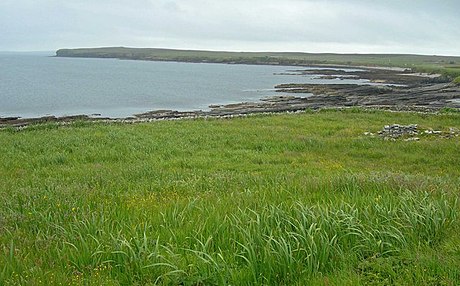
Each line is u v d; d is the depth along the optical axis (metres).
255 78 109.19
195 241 5.49
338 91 65.38
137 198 8.77
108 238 5.55
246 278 4.64
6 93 67.12
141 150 17.88
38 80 96.19
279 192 8.38
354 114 31.19
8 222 6.74
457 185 9.24
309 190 8.84
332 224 5.73
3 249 5.40
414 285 4.55
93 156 16.44
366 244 5.48
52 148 17.81
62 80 97.44
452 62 180.12
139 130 23.47
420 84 81.25
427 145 18.39
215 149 18.41
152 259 4.93
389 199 7.16
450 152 17.19
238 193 8.62
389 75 111.19
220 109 45.53
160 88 79.62
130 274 4.74
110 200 8.38
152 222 6.34
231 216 6.19
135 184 10.93
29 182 11.31
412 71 125.00
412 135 21.50
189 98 62.62
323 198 7.82
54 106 52.84
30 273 4.67
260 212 6.39
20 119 37.34
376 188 8.71
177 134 22.14
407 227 5.92
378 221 6.12
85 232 5.89
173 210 6.74
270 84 88.88
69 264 5.00
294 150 18.48
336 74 122.38
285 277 4.72
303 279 4.70
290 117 30.05
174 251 5.23
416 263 4.99
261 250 5.05
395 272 4.89
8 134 22.36
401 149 18.17
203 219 6.21
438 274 4.75
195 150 18.22
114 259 5.08
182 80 101.12
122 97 63.91
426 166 15.24
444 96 53.91
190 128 24.44
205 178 11.59
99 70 145.12
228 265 4.83
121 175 12.34
